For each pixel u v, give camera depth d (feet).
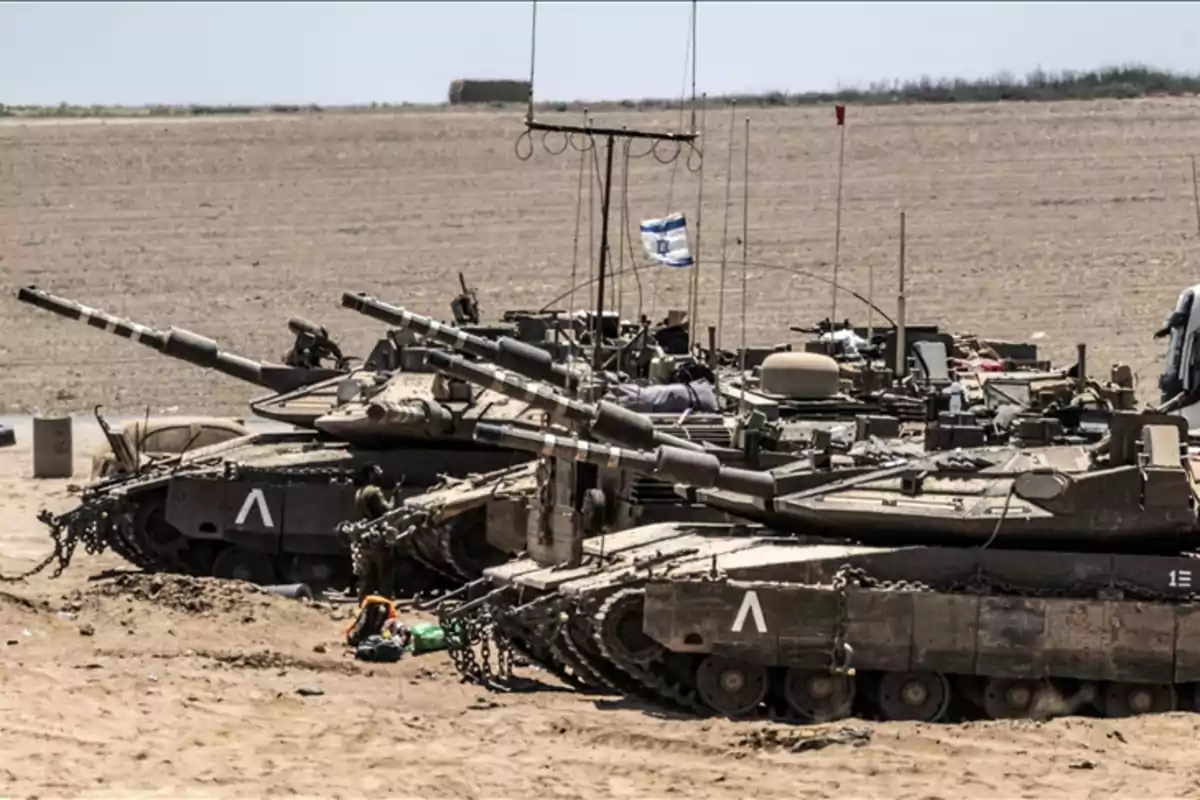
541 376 383.45
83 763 273.54
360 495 431.02
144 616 377.30
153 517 455.22
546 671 347.77
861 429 389.19
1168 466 321.32
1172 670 316.81
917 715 321.93
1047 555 321.52
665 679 324.39
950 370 518.37
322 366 515.50
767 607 317.01
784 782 275.59
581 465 362.74
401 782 272.31
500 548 409.49
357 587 437.58
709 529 358.43
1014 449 342.23
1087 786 273.75
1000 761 285.23
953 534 325.83
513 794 269.23
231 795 263.49
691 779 276.82
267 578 451.53
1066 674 317.63
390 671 347.56
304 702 314.76
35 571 437.58
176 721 297.53
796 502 332.80
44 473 584.81
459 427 422.82
